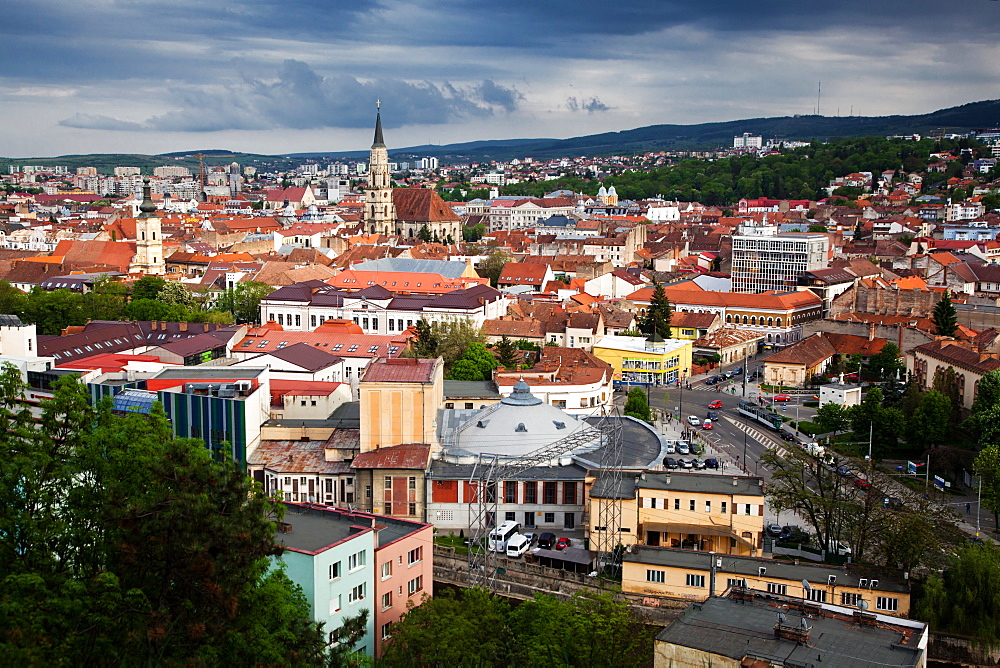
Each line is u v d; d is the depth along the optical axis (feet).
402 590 469.16
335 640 430.61
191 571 334.44
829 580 496.23
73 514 352.28
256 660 336.08
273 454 654.94
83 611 316.81
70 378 398.83
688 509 587.27
